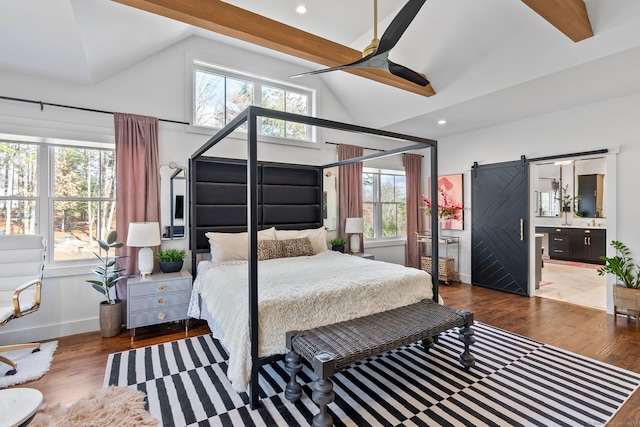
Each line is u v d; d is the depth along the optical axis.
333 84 4.99
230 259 3.65
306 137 4.96
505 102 3.93
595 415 1.91
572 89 3.50
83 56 2.75
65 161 3.43
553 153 4.34
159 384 2.29
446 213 5.64
